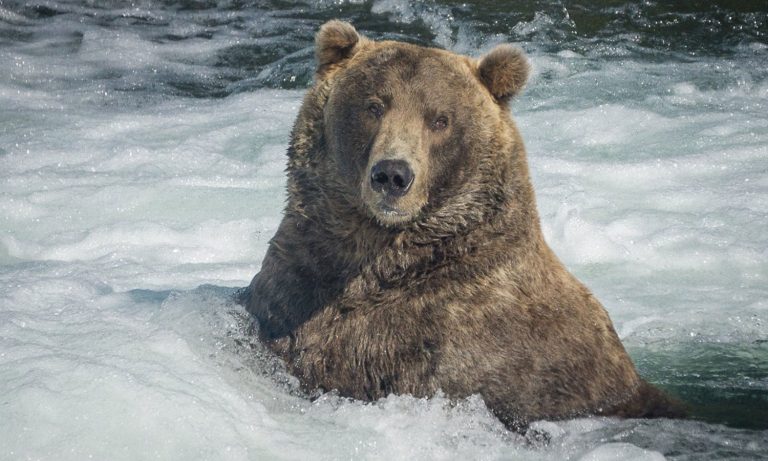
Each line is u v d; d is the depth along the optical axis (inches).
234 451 368.8
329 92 422.6
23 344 425.7
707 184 702.5
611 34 1023.0
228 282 550.6
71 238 622.8
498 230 408.8
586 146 772.6
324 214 410.9
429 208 403.5
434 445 387.5
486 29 1051.3
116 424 371.9
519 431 403.5
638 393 438.6
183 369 414.9
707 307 549.6
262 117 852.6
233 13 1138.0
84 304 494.6
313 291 410.3
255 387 414.9
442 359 395.2
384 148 389.7
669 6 1059.3
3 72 967.6
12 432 364.2
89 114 874.8
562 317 415.8
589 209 663.8
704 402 457.1
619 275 593.3
